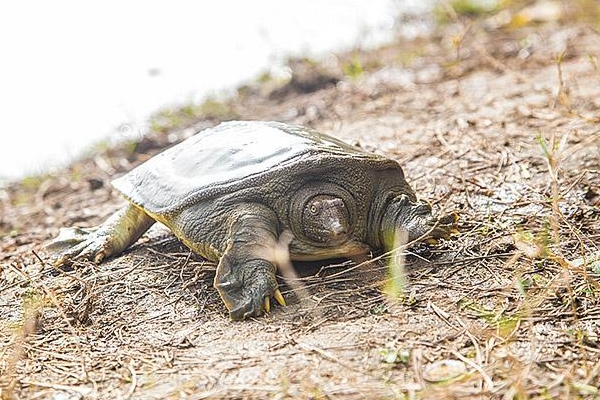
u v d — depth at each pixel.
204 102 9.66
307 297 4.21
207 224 4.32
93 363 3.82
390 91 8.63
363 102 8.40
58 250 5.19
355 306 4.09
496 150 6.14
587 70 7.96
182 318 4.20
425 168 6.02
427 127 6.98
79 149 8.89
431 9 12.34
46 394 3.57
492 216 5.06
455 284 4.23
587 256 4.40
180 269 4.79
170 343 3.94
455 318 3.88
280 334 3.88
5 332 4.27
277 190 4.30
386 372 3.49
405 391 3.32
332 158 4.36
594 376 3.37
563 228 4.77
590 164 5.64
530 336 3.69
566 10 10.94
